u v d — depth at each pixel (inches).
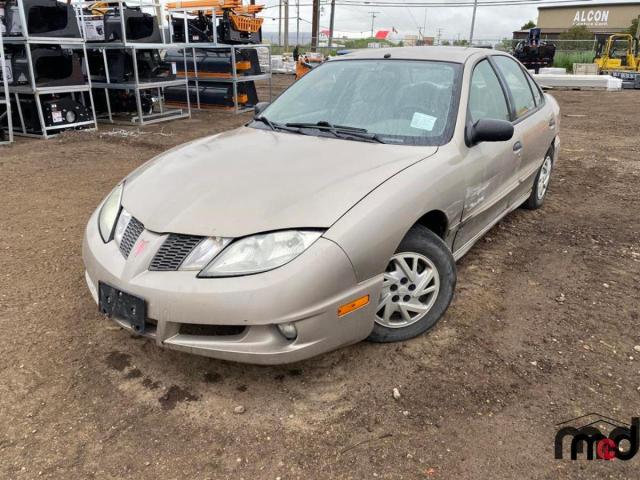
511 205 175.6
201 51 498.9
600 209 218.1
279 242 93.2
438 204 114.9
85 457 87.9
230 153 122.6
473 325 127.6
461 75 139.9
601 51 1343.5
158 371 109.1
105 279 102.4
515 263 163.8
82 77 377.1
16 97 357.7
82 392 102.7
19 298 137.2
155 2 454.9
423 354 115.6
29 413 97.1
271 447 90.4
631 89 948.0
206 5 463.2
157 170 121.1
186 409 98.8
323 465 87.0
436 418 97.3
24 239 177.3
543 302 140.1
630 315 134.3
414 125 130.1
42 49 347.6
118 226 109.6
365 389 104.5
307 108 146.4
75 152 317.4
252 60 514.0
